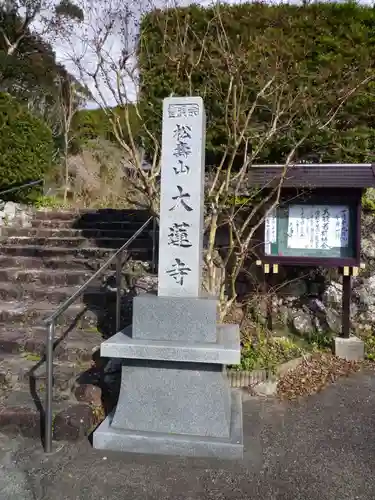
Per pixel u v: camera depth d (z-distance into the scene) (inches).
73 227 274.1
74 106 507.2
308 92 215.2
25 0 486.9
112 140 471.8
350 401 145.6
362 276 216.7
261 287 217.3
